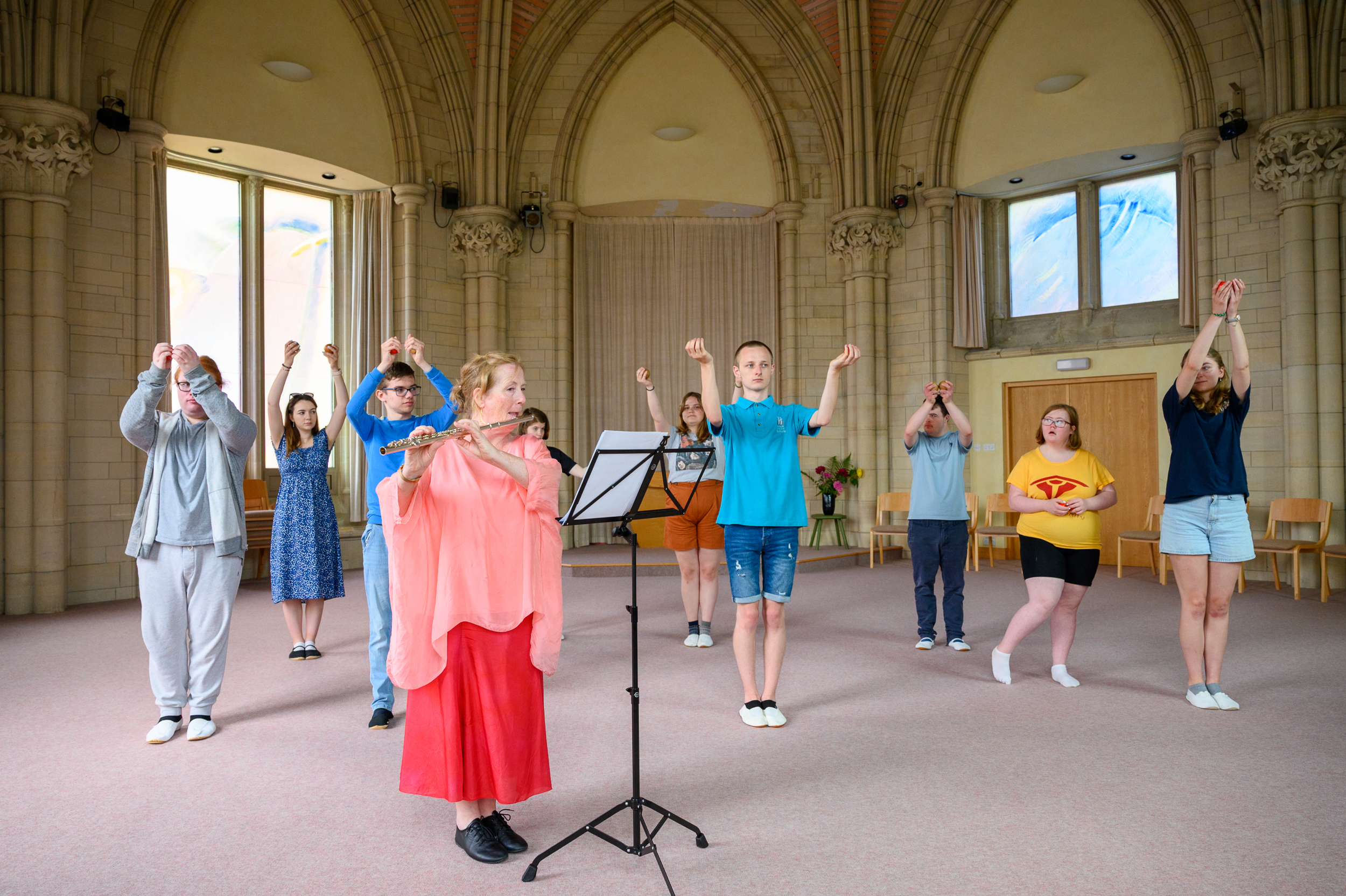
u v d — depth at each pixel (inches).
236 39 354.6
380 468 150.6
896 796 116.2
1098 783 120.7
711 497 212.8
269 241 393.1
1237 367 155.6
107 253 316.5
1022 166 399.2
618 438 103.3
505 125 424.5
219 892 91.0
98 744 141.3
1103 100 376.8
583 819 109.8
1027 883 91.7
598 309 457.7
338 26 384.5
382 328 406.6
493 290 422.6
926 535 210.7
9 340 284.7
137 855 100.0
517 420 93.9
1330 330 312.2
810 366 447.2
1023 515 176.9
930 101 422.9
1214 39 346.9
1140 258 393.1
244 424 146.7
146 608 143.7
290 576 201.3
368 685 180.2
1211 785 119.6
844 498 442.3
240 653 211.3
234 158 369.1
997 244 437.4
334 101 383.9
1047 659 198.8
